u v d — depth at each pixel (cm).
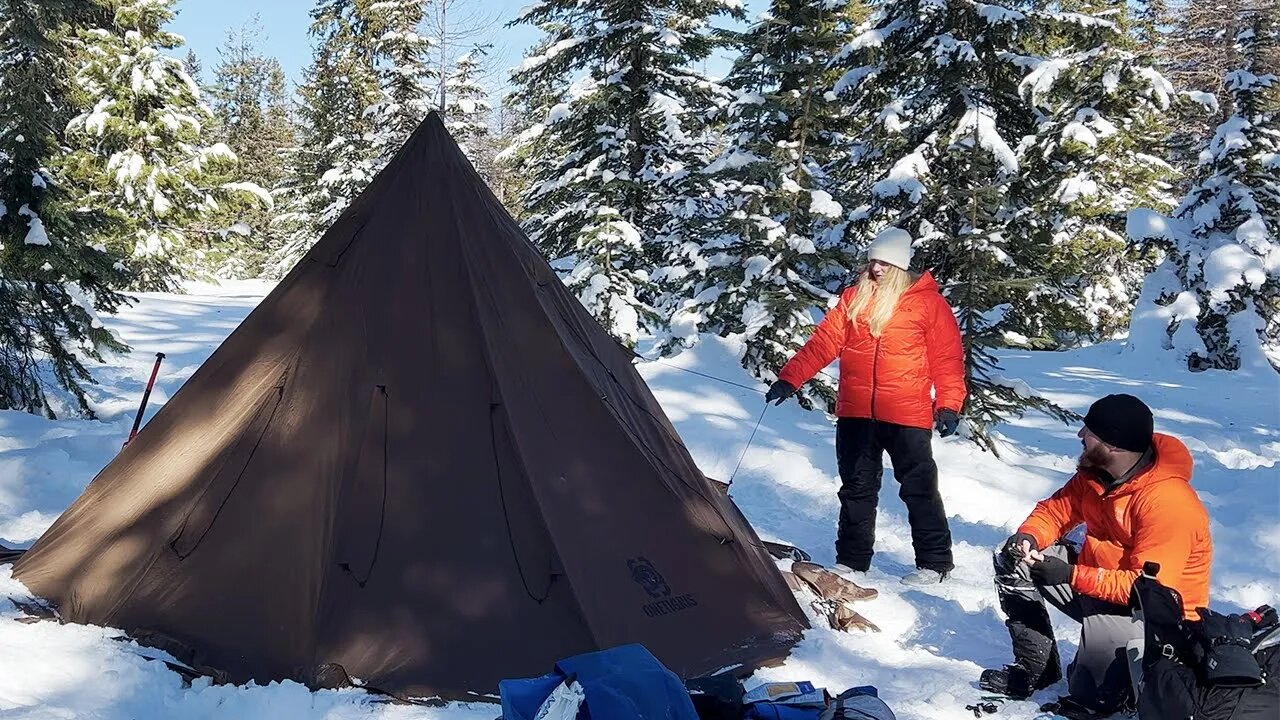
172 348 1370
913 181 1062
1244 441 1080
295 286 438
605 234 1234
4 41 1105
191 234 2533
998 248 994
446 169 449
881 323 527
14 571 413
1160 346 1709
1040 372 1598
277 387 417
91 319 1070
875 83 1159
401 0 2730
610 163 1592
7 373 1003
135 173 2233
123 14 2314
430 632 373
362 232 441
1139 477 364
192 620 377
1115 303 2220
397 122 2817
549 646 375
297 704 342
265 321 435
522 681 304
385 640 371
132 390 1137
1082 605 374
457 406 412
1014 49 1163
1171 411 1248
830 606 475
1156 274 1803
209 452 412
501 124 3847
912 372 529
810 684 339
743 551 446
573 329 473
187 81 2386
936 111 1195
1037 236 1067
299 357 421
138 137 2292
